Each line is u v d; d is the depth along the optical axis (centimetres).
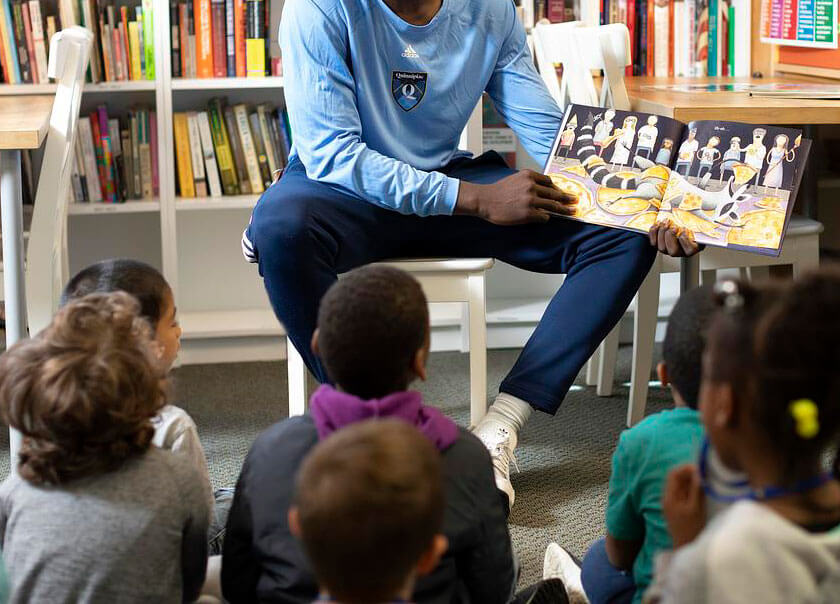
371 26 215
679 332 128
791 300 90
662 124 212
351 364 126
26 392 118
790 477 92
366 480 88
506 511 198
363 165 208
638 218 208
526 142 237
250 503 125
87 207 294
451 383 292
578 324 208
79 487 121
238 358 314
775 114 216
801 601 86
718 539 88
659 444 129
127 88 292
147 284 161
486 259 218
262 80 297
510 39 236
